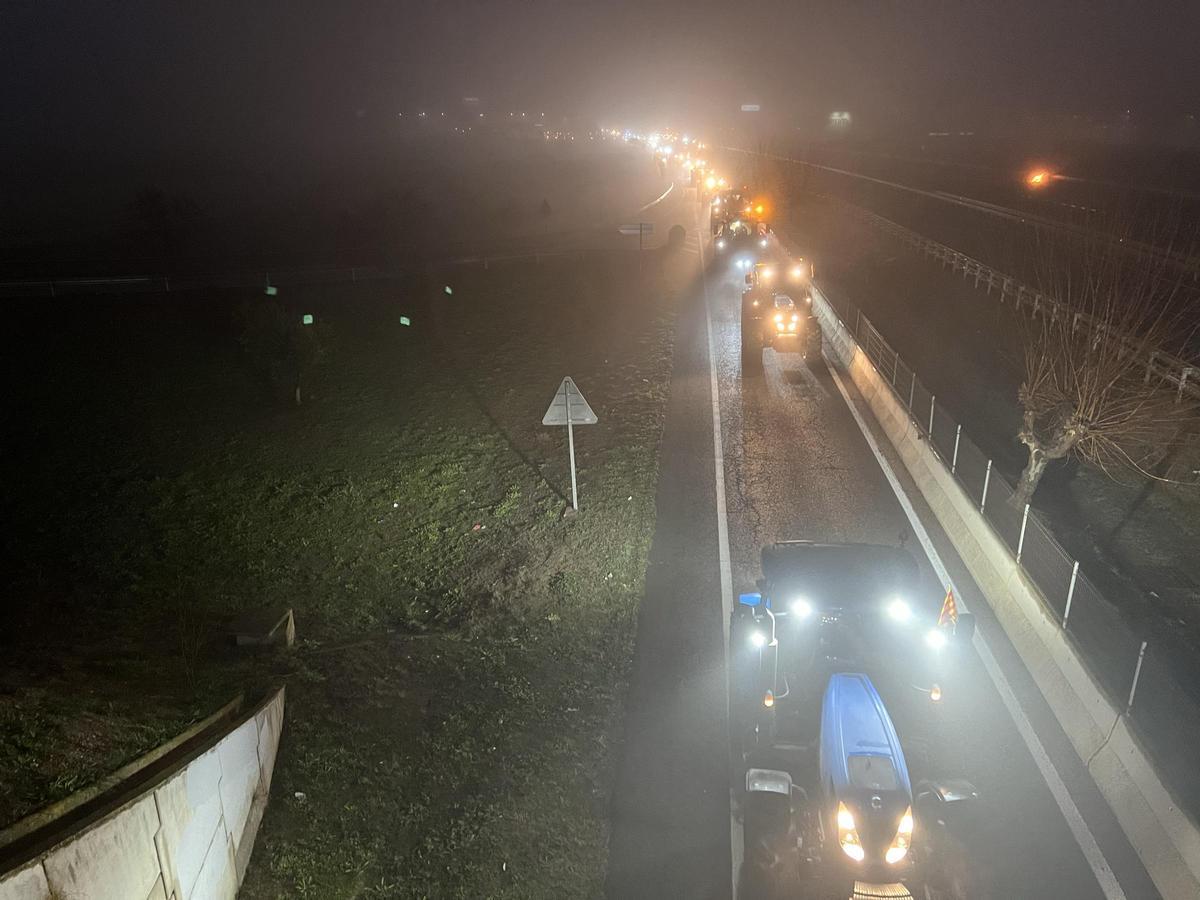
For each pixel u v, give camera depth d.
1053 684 9.02
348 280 34.22
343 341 25.27
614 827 7.45
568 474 15.76
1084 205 40.69
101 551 13.35
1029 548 10.52
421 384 21.64
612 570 12.13
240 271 36.84
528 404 19.94
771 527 13.25
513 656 10.08
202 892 5.77
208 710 7.28
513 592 11.77
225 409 19.77
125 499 15.34
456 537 13.66
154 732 6.55
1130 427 12.61
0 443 17.86
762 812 6.88
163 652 9.38
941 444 14.66
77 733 6.30
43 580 12.32
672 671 9.69
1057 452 12.36
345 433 18.36
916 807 7.01
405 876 6.76
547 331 27.03
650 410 19.05
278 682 8.84
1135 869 6.86
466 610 11.38
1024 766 8.05
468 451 17.22
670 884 6.84
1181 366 14.67
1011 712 8.84
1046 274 23.16
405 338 26.06
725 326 26.53
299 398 19.83
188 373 22.06
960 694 9.12
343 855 6.89
